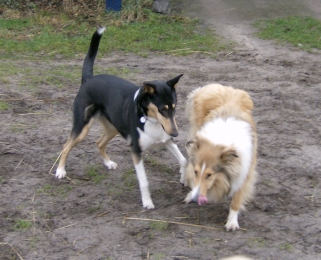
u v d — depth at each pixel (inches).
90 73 244.7
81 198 239.1
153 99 225.1
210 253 219.9
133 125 230.8
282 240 223.9
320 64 333.4
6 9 430.0
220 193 224.4
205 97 240.1
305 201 237.9
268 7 456.1
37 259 218.2
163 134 231.1
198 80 312.8
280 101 294.2
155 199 239.1
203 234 226.1
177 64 333.7
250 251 220.5
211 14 440.1
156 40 377.4
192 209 234.8
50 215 232.2
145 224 229.3
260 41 379.9
